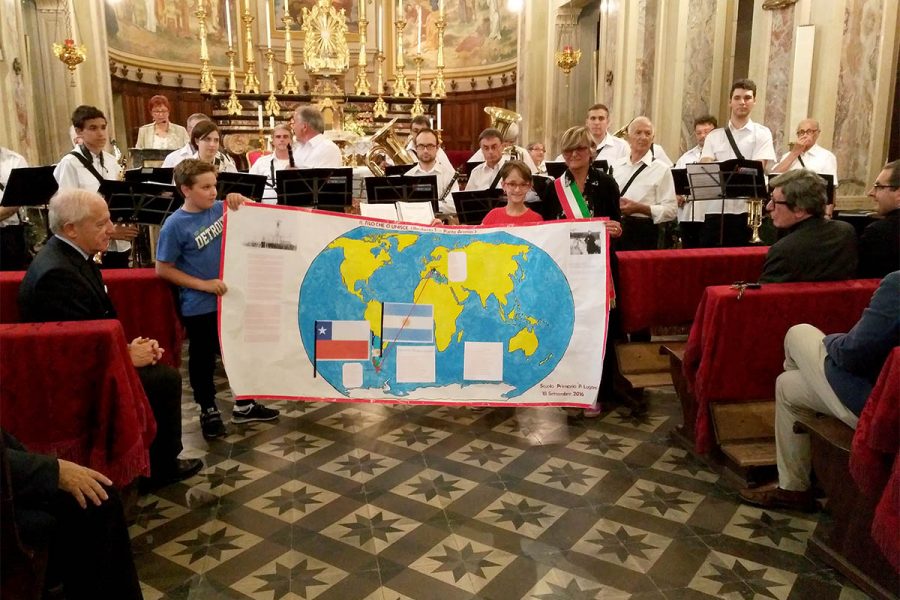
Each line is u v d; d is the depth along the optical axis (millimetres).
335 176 5195
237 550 2740
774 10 6887
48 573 2135
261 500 3150
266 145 11258
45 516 1946
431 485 3281
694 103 8117
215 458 3605
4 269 6090
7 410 2578
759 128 5715
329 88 13141
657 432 3926
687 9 8023
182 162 3688
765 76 7047
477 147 16734
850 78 6344
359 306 3650
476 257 3697
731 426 3318
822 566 2609
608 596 2436
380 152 7875
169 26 14945
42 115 10930
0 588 1682
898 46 6438
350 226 3645
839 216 4547
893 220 3438
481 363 3691
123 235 4828
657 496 3162
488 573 2572
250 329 3574
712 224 5949
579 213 3979
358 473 3418
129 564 2137
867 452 2197
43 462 1928
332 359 3641
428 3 16859
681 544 2764
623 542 2779
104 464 2641
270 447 3742
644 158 5062
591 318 3646
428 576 2555
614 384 4410
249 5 16266
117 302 3766
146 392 3145
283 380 3615
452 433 3926
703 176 4992
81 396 2625
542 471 3426
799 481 2963
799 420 2738
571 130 3916
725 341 3180
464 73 16641
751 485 3135
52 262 2865
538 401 3691
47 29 10750
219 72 15969
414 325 3678
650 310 4066
